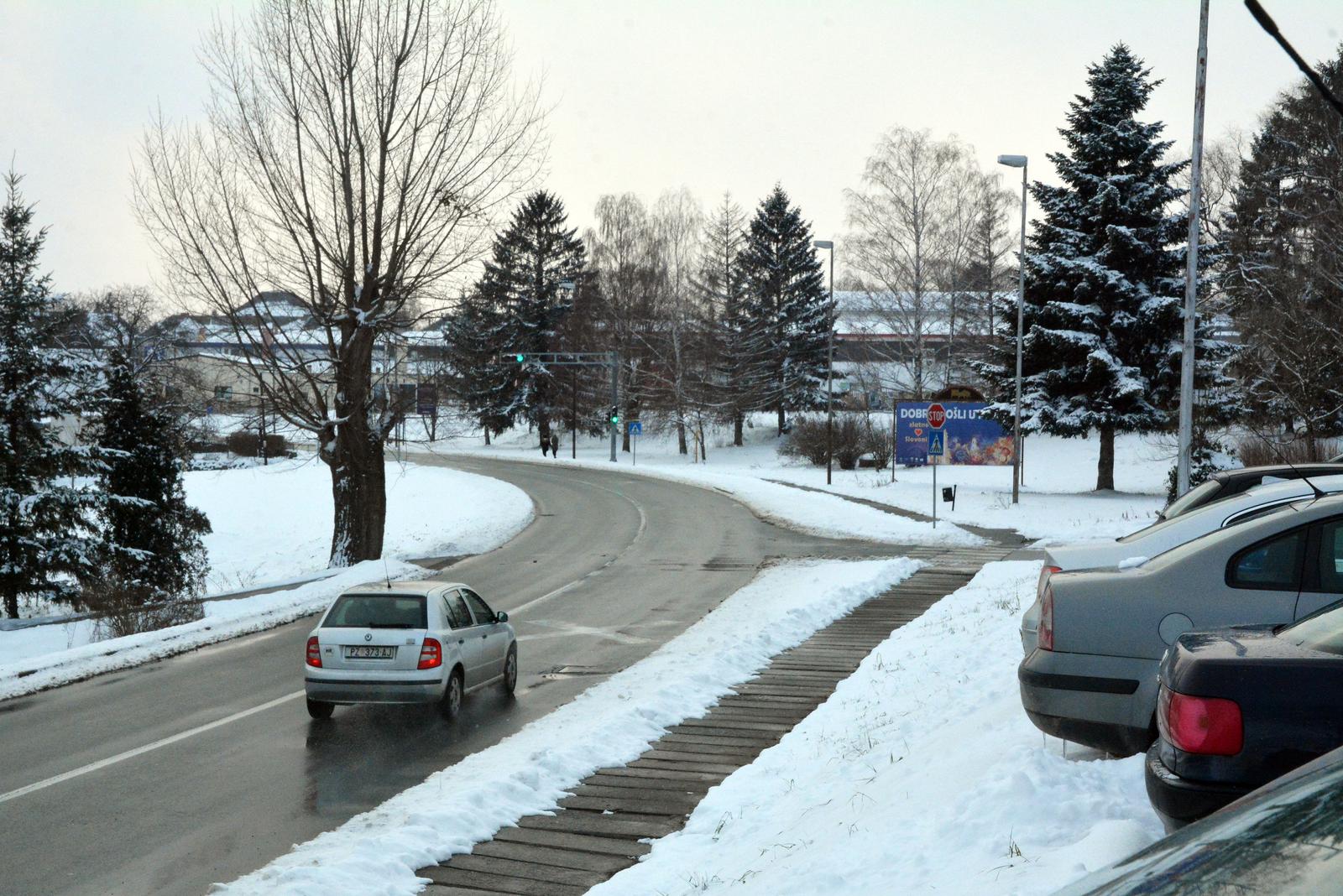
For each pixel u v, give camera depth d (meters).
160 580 28.31
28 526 26.05
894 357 72.62
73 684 16.23
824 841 6.78
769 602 22.62
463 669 13.87
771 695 14.12
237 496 63.47
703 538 36.19
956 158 63.19
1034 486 49.44
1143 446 57.28
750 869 6.77
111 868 8.29
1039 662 6.96
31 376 26.31
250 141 28.44
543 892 7.37
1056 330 42.91
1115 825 4.98
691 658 16.80
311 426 30.41
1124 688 6.69
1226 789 4.32
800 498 46.81
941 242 62.56
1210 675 4.44
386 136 29.11
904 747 9.17
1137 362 42.75
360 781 10.76
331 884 7.14
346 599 13.66
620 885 7.09
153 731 13.09
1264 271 47.41
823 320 84.06
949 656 13.81
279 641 19.92
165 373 53.62
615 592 25.47
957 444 49.44
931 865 5.60
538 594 25.56
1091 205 43.03
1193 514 9.20
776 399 85.06
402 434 34.03
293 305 30.50
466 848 8.21
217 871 8.20
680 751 11.38
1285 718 4.29
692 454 84.50
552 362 87.00
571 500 51.22
